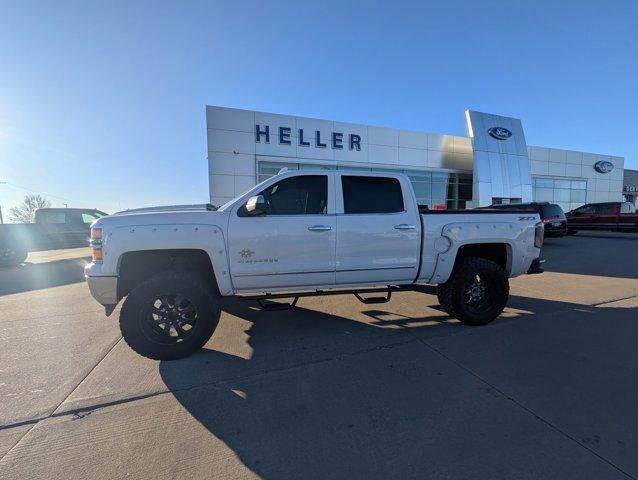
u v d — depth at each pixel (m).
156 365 3.70
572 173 28.88
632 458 2.27
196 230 3.91
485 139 22.08
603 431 2.54
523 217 4.96
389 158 21.17
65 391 3.21
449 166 22.95
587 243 14.29
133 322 3.68
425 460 2.28
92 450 2.43
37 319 5.35
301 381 3.31
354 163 20.23
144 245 3.83
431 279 4.64
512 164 22.88
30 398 3.11
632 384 3.19
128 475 2.19
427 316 5.17
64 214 15.73
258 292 4.24
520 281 7.39
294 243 4.14
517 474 2.14
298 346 4.12
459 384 3.21
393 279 4.55
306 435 2.55
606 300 5.94
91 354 4.02
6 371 3.62
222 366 3.64
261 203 3.75
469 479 2.11
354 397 3.03
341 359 3.76
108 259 3.77
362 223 4.33
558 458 2.27
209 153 17.55
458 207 23.61
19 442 2.53
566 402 2.91
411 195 4.57
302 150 19.05
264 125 18.27
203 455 2.36
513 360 3.68
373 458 2.30
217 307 3.84
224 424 2.69
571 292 6.49
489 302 4.81
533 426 2.60
